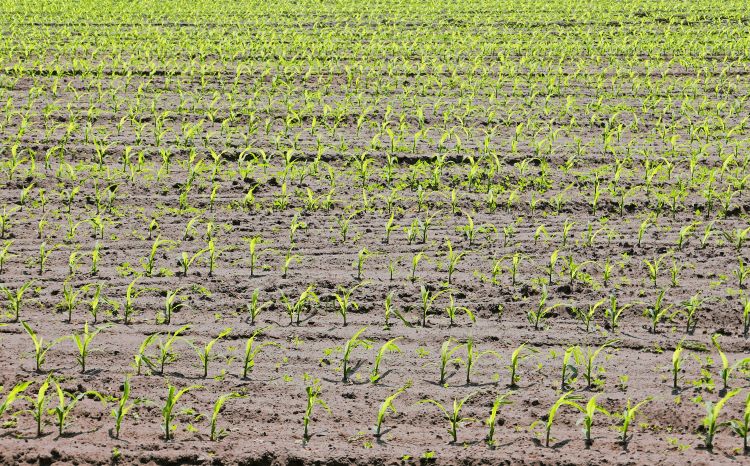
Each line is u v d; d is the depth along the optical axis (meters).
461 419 6.43
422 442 6.14
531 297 8.48
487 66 19.30
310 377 7.00
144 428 6.23
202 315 8.00
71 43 21.22
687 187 11.59
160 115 14.62
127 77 16.61
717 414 6.03
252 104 15.50
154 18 26.19
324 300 8.37
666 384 6.88
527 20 25.98
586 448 6.05
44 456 5.79
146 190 11.21
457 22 25.77
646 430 6.30
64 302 8.15
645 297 8.46
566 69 19.03
